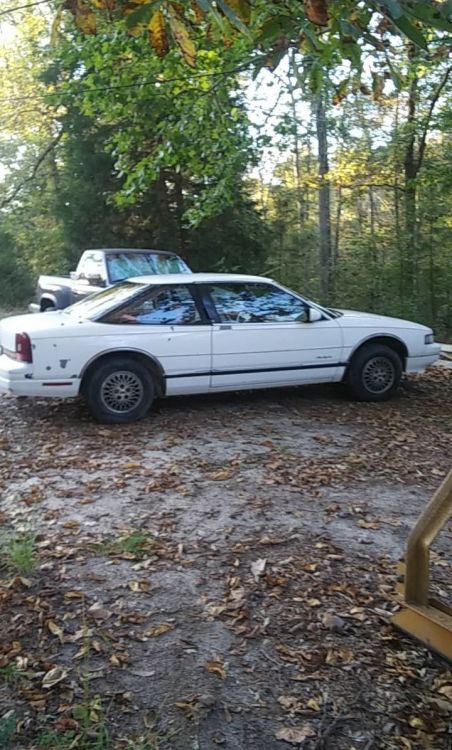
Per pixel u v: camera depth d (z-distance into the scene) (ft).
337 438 23.45
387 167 55.31
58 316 26.05
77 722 9.45
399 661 10.96
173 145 31.50
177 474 19.66
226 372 26.14
